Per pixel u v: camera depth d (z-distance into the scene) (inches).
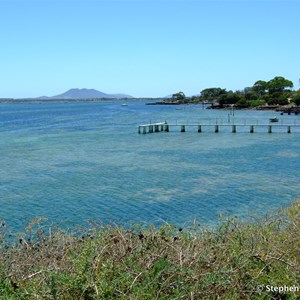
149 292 175.0
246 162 1467.8
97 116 4758.9
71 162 1502.2
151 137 2397.9
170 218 776.3
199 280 184.7
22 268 202.5
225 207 849.5
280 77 7194.9
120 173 1270.9
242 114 4650.6
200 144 2037.4
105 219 765.9
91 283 176.1
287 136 2364.7
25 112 6309.1
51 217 778.8
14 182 1143.6
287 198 922.7
